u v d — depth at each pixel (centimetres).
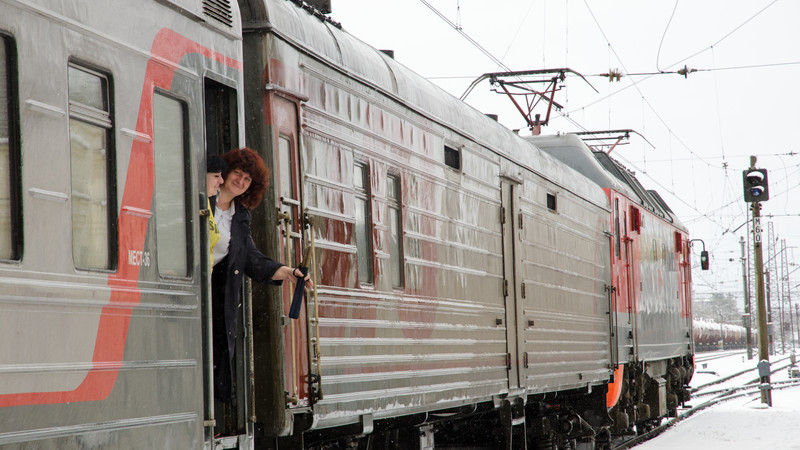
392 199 1315
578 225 2297
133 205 763
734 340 13738
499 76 3048
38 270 650
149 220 784
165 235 809
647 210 3170
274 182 1005
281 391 994
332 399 1095
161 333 791
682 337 3694
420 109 1420
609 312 2533
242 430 920
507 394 1722
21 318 634
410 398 1320
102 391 713
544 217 2025
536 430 2233
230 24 934
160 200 803
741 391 4891
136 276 760
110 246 737
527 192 1922
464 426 1902
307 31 1114
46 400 654
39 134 659
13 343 626
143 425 759
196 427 833
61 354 670
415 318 1355
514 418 1814
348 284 1157
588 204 2405
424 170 1429
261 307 999
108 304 722
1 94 633
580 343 2234
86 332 698
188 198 843
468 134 1623
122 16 761
